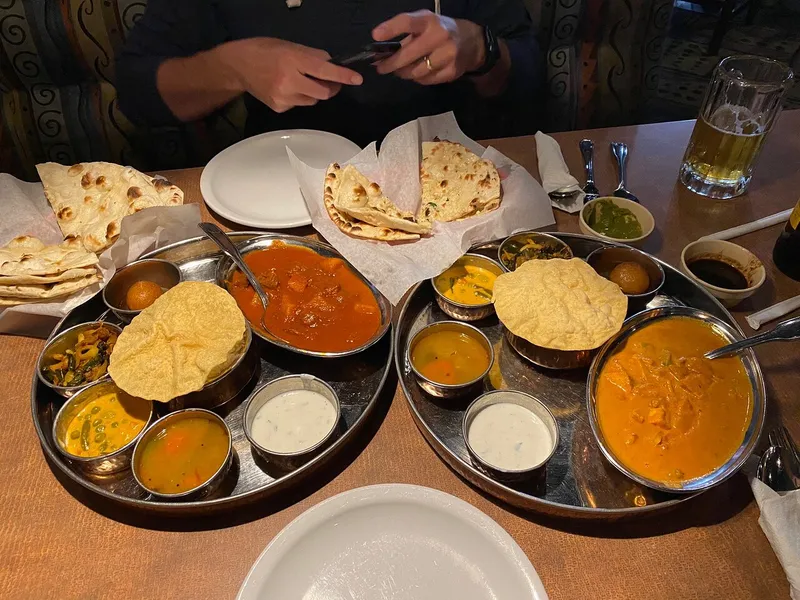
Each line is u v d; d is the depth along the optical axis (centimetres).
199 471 47
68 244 65
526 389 55
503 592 41
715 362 51
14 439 52
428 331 56
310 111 106
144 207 67
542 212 71
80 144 114
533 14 114
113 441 50
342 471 50
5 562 45
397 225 67
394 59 86
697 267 65
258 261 66
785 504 44
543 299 55
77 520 47
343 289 63
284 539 42
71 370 55
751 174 77
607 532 46
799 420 53
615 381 50
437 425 52
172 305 55
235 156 81
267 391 52
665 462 46
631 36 119
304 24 99
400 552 43
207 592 43
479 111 120
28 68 104
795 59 175
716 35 177
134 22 104
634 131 90
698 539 46
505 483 47
